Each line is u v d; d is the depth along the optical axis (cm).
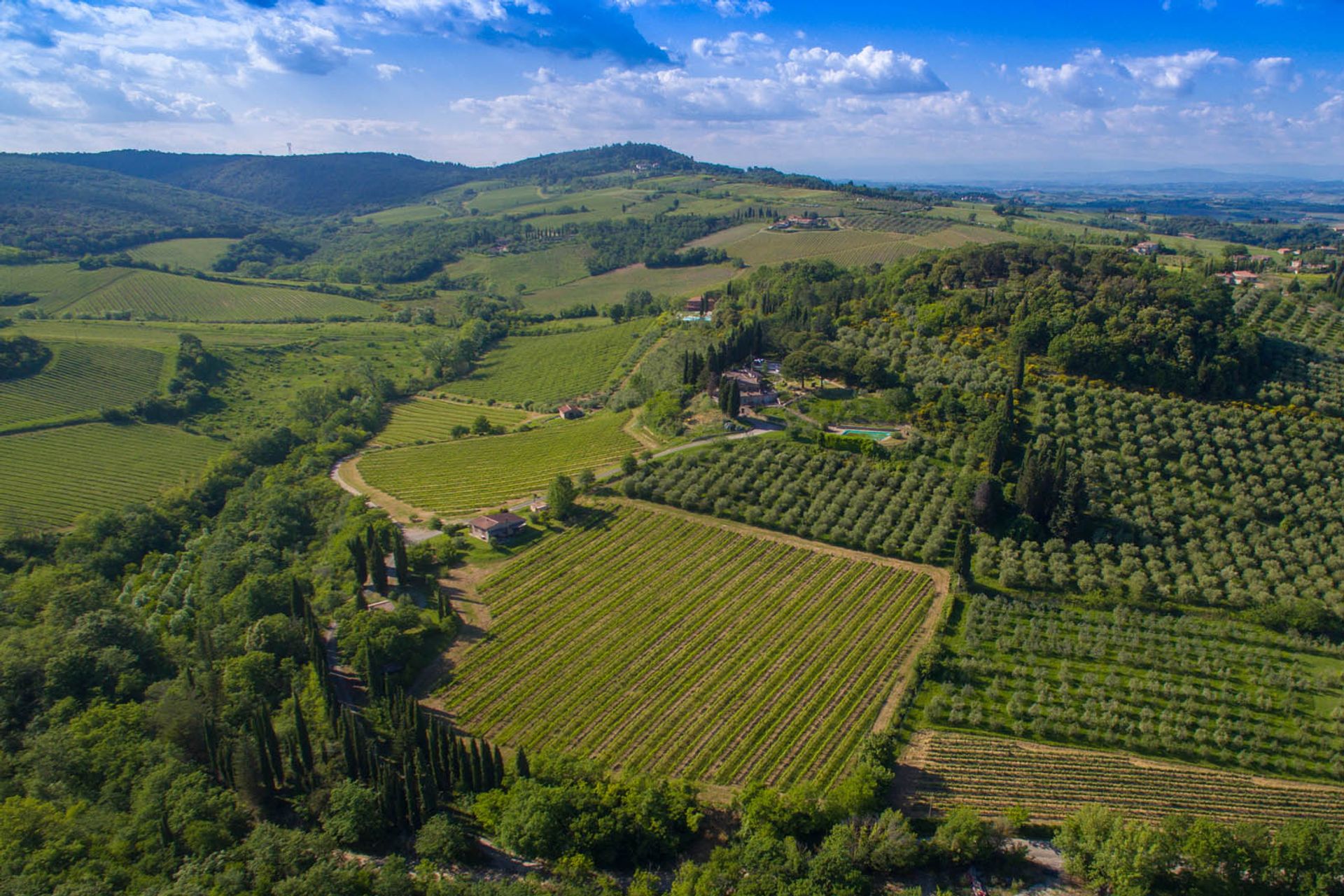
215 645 10944
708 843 8156
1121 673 10556
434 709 9919
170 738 9244
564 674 10506
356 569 12338
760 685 10281
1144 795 8806
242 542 15100
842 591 12162
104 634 11100
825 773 8869
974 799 8681
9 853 7494
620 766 9038
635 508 14550
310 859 7769
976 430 14962
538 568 12838
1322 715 9956
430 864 7781
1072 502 13025
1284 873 7675
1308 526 13000
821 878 7431
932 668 10400
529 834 7762
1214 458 14438
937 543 12788
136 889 7288
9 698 10194
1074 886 7781
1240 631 11325
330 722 9388
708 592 12212
